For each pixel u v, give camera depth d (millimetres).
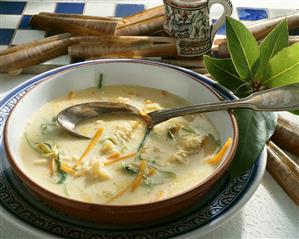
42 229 322
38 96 424
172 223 332
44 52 538
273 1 697
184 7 533
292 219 372
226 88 450
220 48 550
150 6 680
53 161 372
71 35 573
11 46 587
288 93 408
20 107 402
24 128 404
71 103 438
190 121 421
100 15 657
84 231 324
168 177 364
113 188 354
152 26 582
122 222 329
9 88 514
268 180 403
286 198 388
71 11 666
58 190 351
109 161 374
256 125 403
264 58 458
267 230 362
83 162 374
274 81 453
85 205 309
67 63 555
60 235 319
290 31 610
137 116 421
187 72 461
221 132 403
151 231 326
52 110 427
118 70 459
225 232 359
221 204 344
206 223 330
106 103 424
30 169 369
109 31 552
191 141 395
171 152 387
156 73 457
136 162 374
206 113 423
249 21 648
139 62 458
